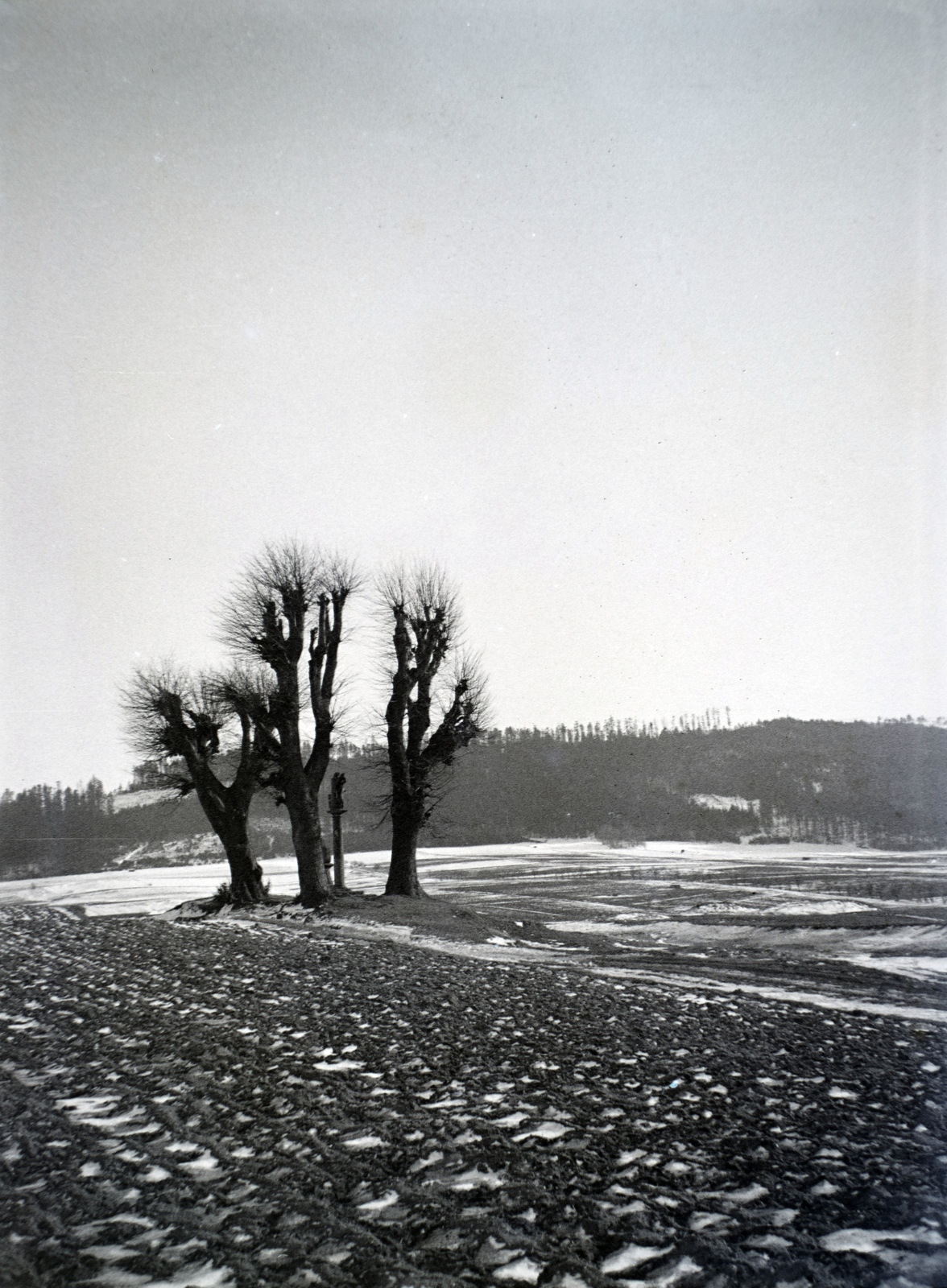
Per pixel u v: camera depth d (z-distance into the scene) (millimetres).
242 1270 5445
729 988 15430
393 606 32438
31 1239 5918
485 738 34375
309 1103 8820
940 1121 8141
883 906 29828
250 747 32094
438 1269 5457
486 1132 7895
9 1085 9812
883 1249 5680
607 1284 5285
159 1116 8539
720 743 139375
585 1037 11516
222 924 26953
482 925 24891
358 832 97688
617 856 73812
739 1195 6520
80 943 22984
